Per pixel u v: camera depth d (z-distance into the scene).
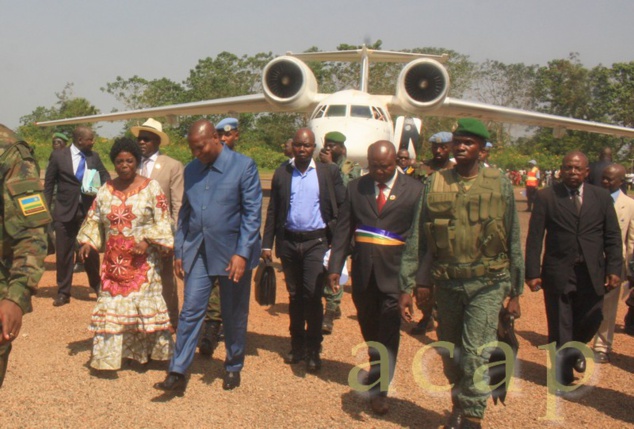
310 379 4.38
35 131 49.53
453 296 3.39
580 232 4.32
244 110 20.97
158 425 3.47
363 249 3.94
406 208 3.91
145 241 4.24
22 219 2.32
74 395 3.88
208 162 4.05
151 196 4.28
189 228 4.06
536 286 4.33
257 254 4.15
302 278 4.68
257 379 4.34
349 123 14.02
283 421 3.60
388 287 3.89
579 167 4.28
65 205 6.24
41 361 4.51
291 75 17.64
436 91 17.11
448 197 3.30
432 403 3.98
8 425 3.38
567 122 19.69
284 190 4.66
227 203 3.98
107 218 4.23
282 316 6.26
